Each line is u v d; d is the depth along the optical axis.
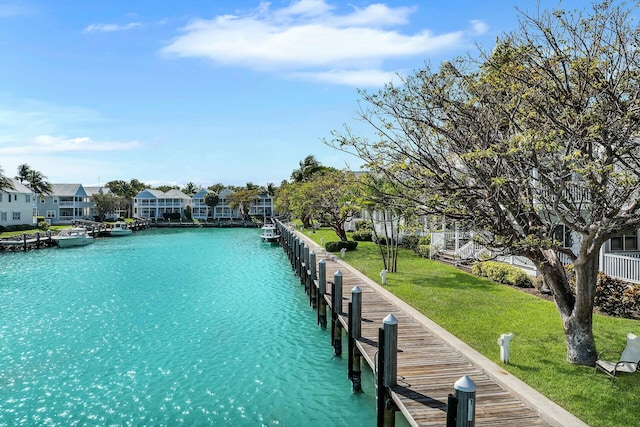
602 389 8.58
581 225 8.90
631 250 19.30
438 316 14.07
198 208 101.50
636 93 8.48
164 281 27.48
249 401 11.41
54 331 17.28
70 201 84.25
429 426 7.57
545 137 8.05
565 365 9.84
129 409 11.14
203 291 24.39
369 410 10.84
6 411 11.13
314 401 11.35
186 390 12.09
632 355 9.34
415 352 11.11
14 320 18.83
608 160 8.62
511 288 18.48
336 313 14.66
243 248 47.19
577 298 9.77
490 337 11.88
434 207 10.20
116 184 110.06
